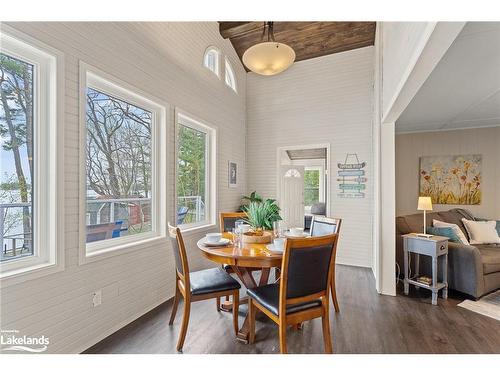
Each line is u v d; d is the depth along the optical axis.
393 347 2.09
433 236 3.12
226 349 2.05
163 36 3.05
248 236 2.51
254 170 5.29
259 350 2.04
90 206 2.29
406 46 2.04
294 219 6.72
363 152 4.40
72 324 1.99
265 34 4.47
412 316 2.61
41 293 1.80
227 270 3.03
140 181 2.83
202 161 4.05
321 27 4.21
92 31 2.18
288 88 5.02
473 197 4.65
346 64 4.57
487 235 3.85
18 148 1.78
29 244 1.82
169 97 3.14
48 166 1.89
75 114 2.04
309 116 4.84
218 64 4.33
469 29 1.95
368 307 2.82
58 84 1.91
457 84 2.92
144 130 2.88
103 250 2.30
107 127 2.46
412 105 3.60
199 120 3.76
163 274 2.99
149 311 2.73
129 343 2.14
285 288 1.74
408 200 5.12
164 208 3.04
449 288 3.20
